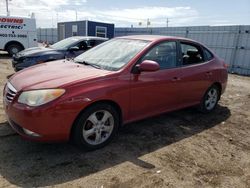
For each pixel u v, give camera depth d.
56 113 3.38
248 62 15.28
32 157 3.61
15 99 3.51
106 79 3.81
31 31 17.20
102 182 3.18
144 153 3.96
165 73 4.60
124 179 3.27
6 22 16.41
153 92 4.42
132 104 4.17
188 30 18.48
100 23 24.12
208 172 3.58
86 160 3.63
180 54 5.02
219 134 4.91
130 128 4.84
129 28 23.59
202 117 5.76
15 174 3.21
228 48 16.27
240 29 15.51
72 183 3.12
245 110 6.60
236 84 11.00
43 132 3.38
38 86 3.48
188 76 5.04
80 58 4.88
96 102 3.73
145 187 3.15
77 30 24.66
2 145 3.86
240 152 4.25
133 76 4.09
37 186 3.02
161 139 4.48
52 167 3.41
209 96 5.91
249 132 5.14
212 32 17.05
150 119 5.38
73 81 3.57
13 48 16.83
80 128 3.64
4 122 4.63
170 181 3.30
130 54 4.34
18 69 9.04
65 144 4.01
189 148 4.24
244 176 3.57
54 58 9.04
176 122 5.33
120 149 4.01
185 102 5.21
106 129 3.98
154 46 4.55
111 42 5.05
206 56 5.69
